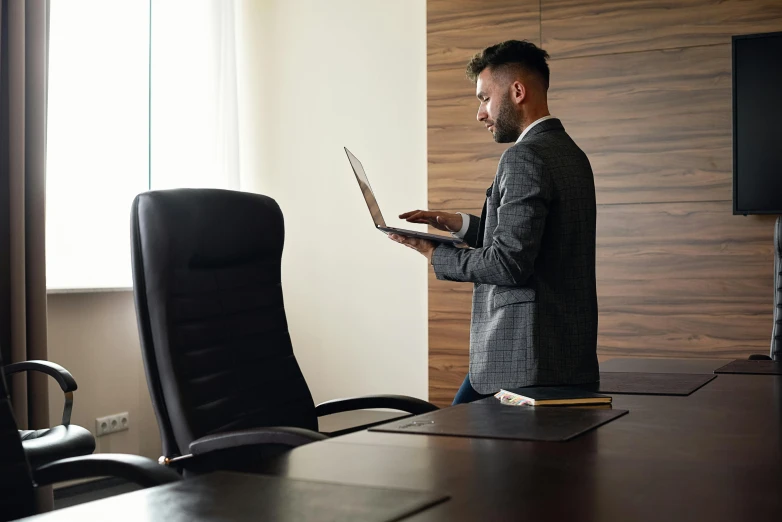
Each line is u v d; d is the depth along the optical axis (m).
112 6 4.50
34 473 1.53
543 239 2.18
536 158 2.13
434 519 0.81
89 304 4.22
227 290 2.14
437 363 5.00
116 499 0.88
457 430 1.32
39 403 3.57
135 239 1.95
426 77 5.09
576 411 1.53
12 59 3.52
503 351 2.16
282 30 5.55
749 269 4.39
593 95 4.65
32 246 3.61
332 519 0.80
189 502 0.87
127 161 4.58
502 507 0.85
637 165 4.57
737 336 4.40
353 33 5.38
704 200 4.46
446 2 4.98
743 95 4.32
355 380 5.33
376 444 1.21
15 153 3.51
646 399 1.74
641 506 0.86
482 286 2.29
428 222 2.67
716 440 1.23
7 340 3.53
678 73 4.51
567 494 0.91
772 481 0.97
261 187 5.58
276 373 2.22
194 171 5.05
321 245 5.43
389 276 5.26
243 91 5.62
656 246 4.54
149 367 1.91
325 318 5.41
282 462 1.08
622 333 4.60
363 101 5.34
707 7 4.46
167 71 4.89
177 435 1.87
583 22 4.68
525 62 2.38
